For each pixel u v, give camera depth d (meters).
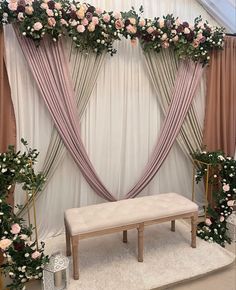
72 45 2.52
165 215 2.34
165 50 2.88
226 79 3.16
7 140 2.36
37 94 2.52
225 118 3.19
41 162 2.61
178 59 2.96
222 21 3.16
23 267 1.89
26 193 2.37
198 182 3.21
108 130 2.86
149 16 2.84
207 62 3.03
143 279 2.11
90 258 2.39
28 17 2.15
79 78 2.58
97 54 2.60
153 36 2.62
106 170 2.90
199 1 3.02
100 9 2.44
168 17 2.68
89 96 2.66
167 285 2.06
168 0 2.91
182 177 3.29
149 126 3.03
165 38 2.65
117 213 2.28
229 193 2.74
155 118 3.03
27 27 2.16
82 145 2.67
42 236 2.71
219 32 2.91
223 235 2.75
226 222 2.79
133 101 2.93
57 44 2.44
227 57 3.13
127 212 2.30
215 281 2.16
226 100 3.20
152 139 3.05
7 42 2.36
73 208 2.54
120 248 2.55
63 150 2.63
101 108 2.79
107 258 2.39
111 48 2.62
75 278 2.11
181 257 2.40
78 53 2.55
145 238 2.72
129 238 2.75
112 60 2.77
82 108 2.64
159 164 3.03
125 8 2.73
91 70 2.62
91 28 2.36
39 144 2.58
